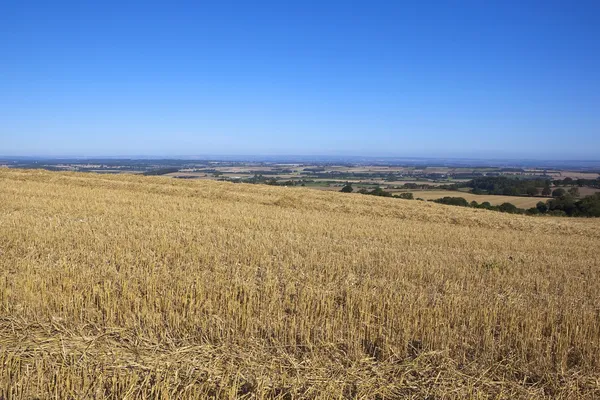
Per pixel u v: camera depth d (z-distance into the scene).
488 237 18.55
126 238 12.81
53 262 10.09
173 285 8.52
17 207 18.86
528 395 5.47
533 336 6.91
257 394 5.20
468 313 7.73
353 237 16.28
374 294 8.49
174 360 5.86
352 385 5.56
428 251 13.99
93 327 6.79
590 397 5.54
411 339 6.81
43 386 4.98
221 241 13.23
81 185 29.70
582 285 10.81
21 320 6.79
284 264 10.91
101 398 4.90
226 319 7.17
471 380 5.74
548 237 20.69
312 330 6.91
